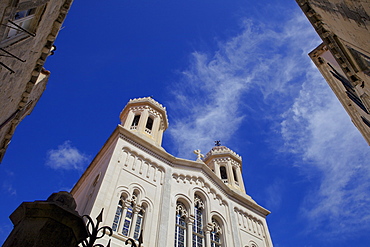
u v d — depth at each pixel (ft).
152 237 60.80
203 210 79.51
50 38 35.32
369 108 41.24
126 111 103.30
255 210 96.37
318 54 64.90
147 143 82.84
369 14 21.62
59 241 14.10
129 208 63.93
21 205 15.34
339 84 59.72
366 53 28.17
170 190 75.56
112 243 53.26
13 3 19.31
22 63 29.04
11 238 13.71
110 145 79.87
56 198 16.14
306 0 40.42
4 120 35.27
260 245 84.58
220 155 116.47
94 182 71.15
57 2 31.83
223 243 74.69
